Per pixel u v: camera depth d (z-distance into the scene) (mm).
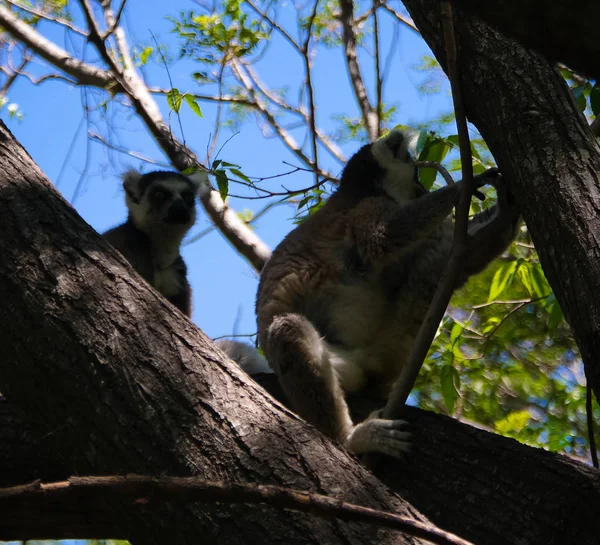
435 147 5809
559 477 4008
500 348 8805
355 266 6004
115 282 3703
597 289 3408
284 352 5203
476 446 4332
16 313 3578
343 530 3078
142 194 8195
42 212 3875
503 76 4148
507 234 5602
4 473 4734
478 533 3977
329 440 3512
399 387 4230
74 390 3436
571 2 1594
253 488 2279
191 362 3531
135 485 2223
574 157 3801
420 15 4645
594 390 3334
